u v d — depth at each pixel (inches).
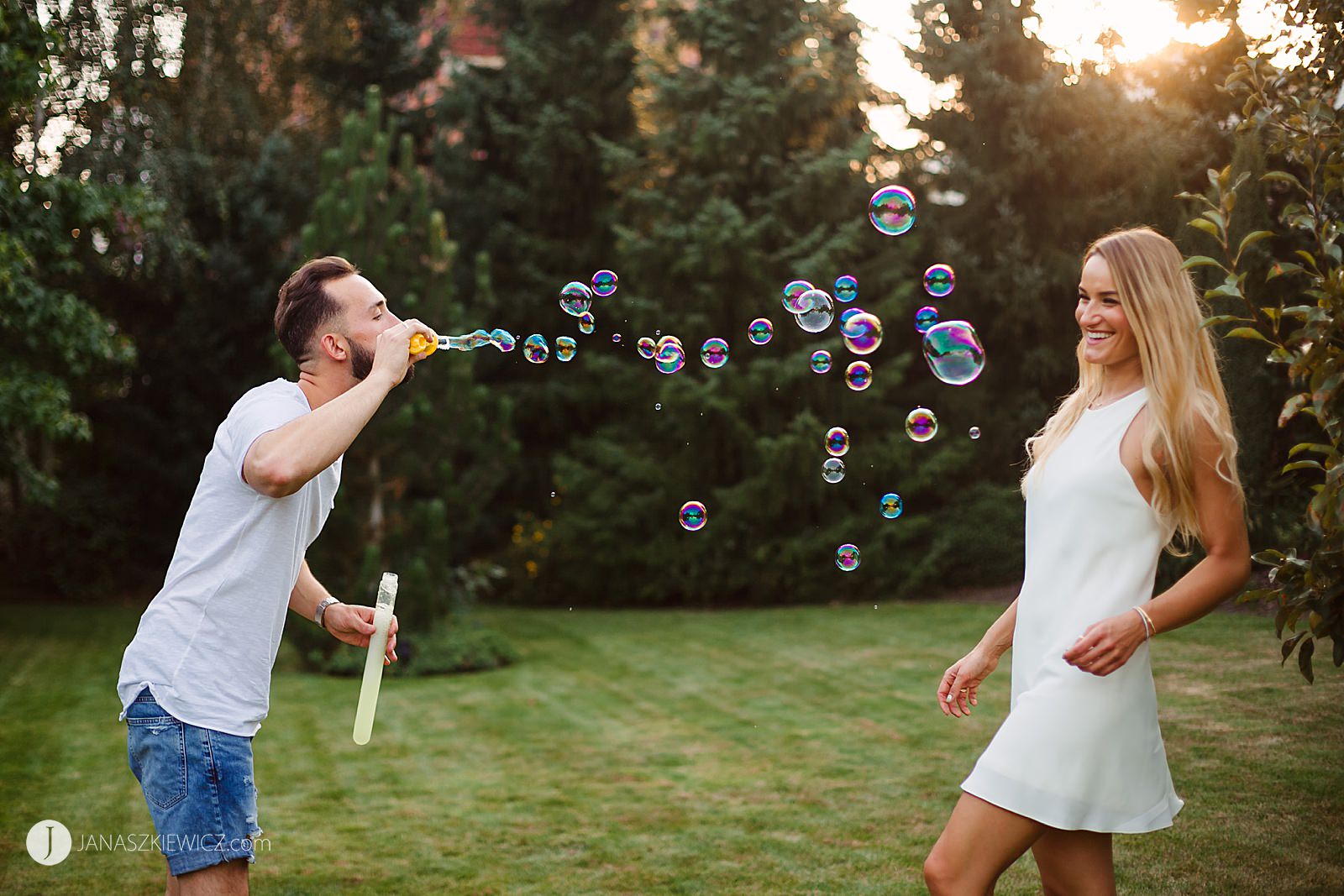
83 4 338.6
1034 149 320.8
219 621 67.3
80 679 242.1
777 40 349.4
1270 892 96.0
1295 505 227.3
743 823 129.6
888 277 340.8
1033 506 71.4
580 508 364.5
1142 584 66.3
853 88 356.2
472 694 222.2
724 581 349.7
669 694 214.7
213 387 403.2
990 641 79.0
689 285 357.7
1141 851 106.8
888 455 335.3
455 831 131.0
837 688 209.2
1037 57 331.3
